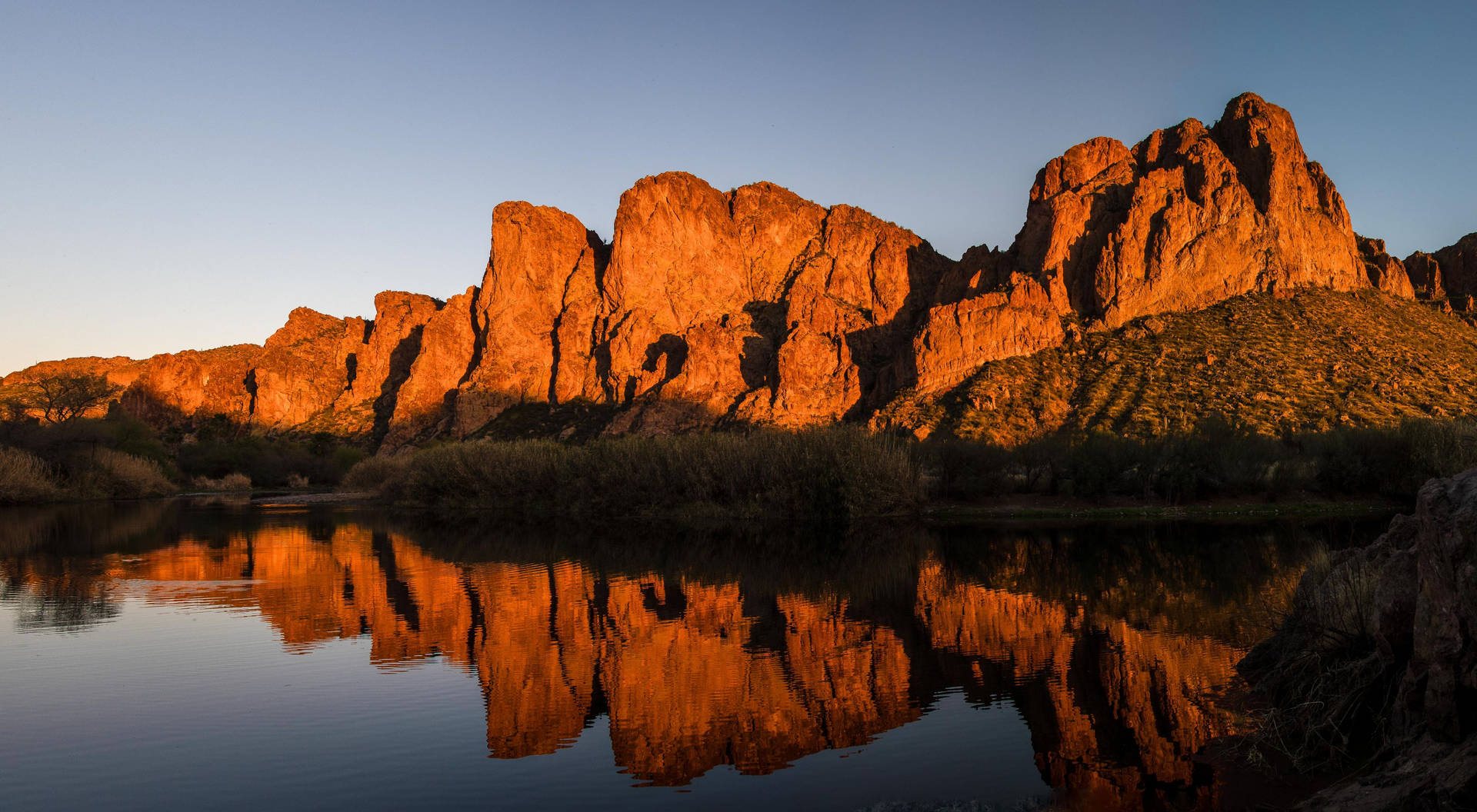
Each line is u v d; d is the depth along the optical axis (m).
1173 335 88.44
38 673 14.27
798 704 12.41
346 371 183.62
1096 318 97.06
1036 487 49.75
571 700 12.82
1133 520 40.22
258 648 16.00
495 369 141.12
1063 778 9.31
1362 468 45.38
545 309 150.25
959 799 8.90
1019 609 19.11
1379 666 9.26
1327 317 86.06
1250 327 86.25
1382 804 6.81
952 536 35.12
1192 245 95.25
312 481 101.12
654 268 144.50
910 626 17.58
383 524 43.56
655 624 18.12
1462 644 7.24
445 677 14.09
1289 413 67.69
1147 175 100.75
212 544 34.34
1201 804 8.43
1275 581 22.06
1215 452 46.78
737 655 15.40
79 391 113.31
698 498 45.94
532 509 52.03
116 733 11.35
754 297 152.62
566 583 23.80
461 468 56.06
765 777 9.70
